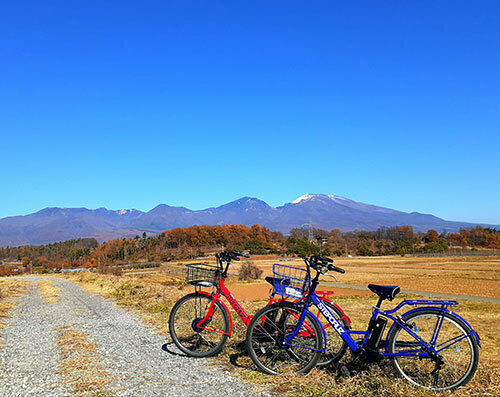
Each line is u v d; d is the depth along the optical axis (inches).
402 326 175.3
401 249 4891.7
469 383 165.2
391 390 156.7
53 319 379.6
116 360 212.2
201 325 224.4
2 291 729.6
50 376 186.1
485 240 5487.2
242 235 5167.3
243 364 203.5
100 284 858.1
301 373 185.9
